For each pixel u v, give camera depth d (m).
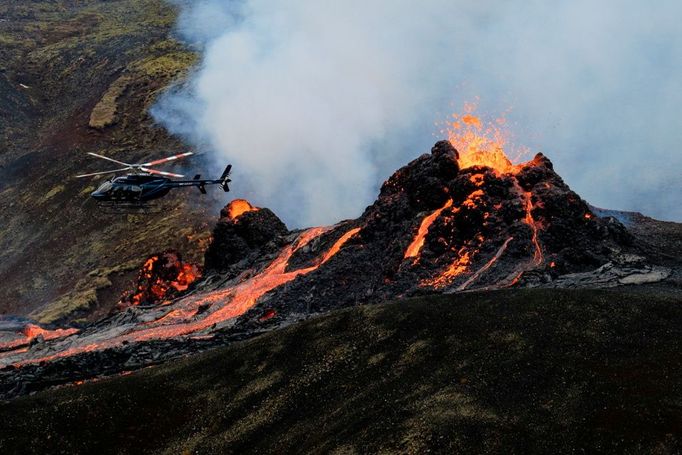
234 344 73.69
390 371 61.50
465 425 51.03
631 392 50.38
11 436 64.50
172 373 70.38
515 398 52.94
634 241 90.06
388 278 92.75
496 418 51.16
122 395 67.94
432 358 61.12
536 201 94.12
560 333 59.34
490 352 59.25
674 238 94.31
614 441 46.53
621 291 69.31
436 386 56.75
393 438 51.72
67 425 65.31
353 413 57.22
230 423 62.53
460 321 64.81
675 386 50.09
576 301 63.34
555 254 86.69
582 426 48.44
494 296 67.94
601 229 89.81
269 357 68.88
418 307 69.06
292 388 63.91
